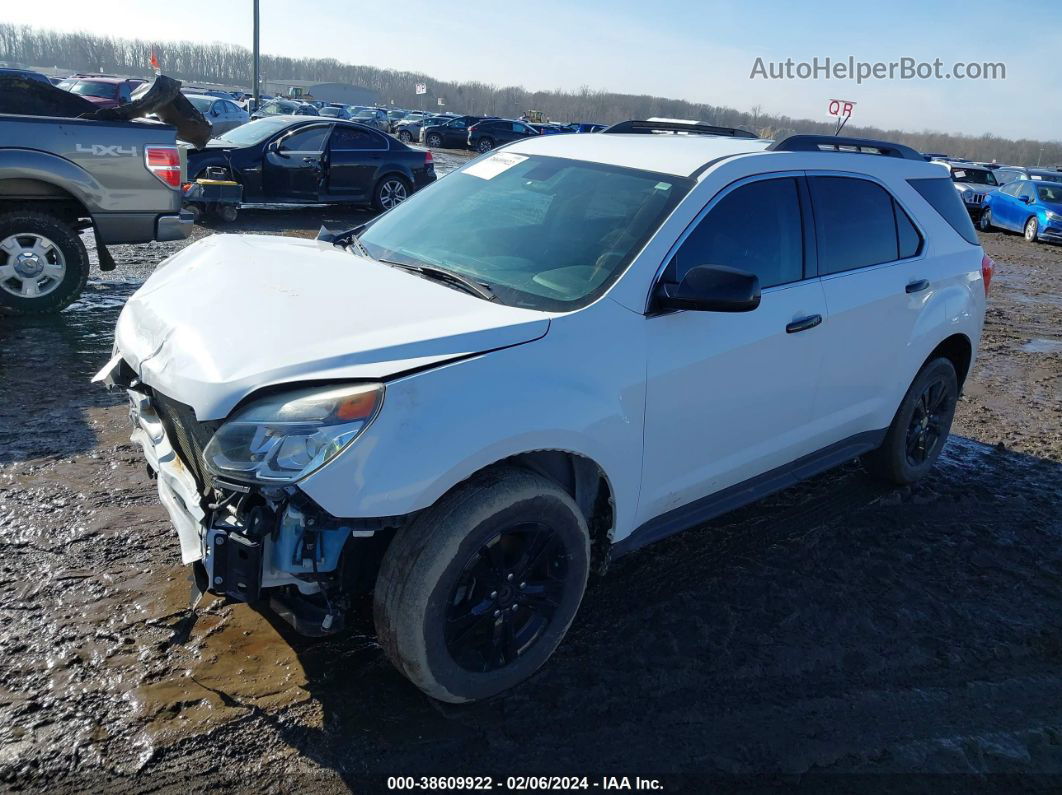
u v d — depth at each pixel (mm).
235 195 11367
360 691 2785
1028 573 3924
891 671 3129
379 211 13945
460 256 3301
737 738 2721
